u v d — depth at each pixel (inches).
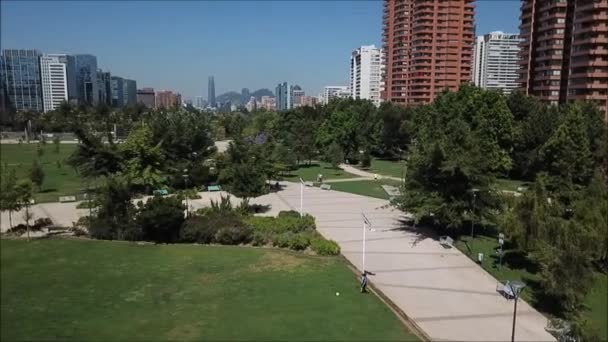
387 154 3634.4
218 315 825.5
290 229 1385.3
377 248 1270.9
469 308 890.7
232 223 1325.0
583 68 3253.0
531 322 837.2
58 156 3245.6
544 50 3757.4
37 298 893.8
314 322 800.9
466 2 5251.0
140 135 1995.6
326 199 1978.3
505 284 984.9
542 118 2385.6
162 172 2039.9
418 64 5364.2
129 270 1062.4
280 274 1047.6
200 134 2294.5
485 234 1421.0
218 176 2094.0
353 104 4156.0
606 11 3129.9
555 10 3629.4
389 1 5816.9
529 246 1057.5
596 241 988.6
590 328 791.7
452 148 1337.4
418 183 1387.8
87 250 1216.2
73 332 754.2
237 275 1037.8
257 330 767.1
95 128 3754.9
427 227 1498.5
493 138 2340.1
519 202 1135.6
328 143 3238.2
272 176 2183.8
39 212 1638.8
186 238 1305.4
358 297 920.3
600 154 1941.4
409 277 1050.7
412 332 776.9
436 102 2972.4
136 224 1311.5
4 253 1179.3
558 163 1801.2
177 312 836.6
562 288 860.6
